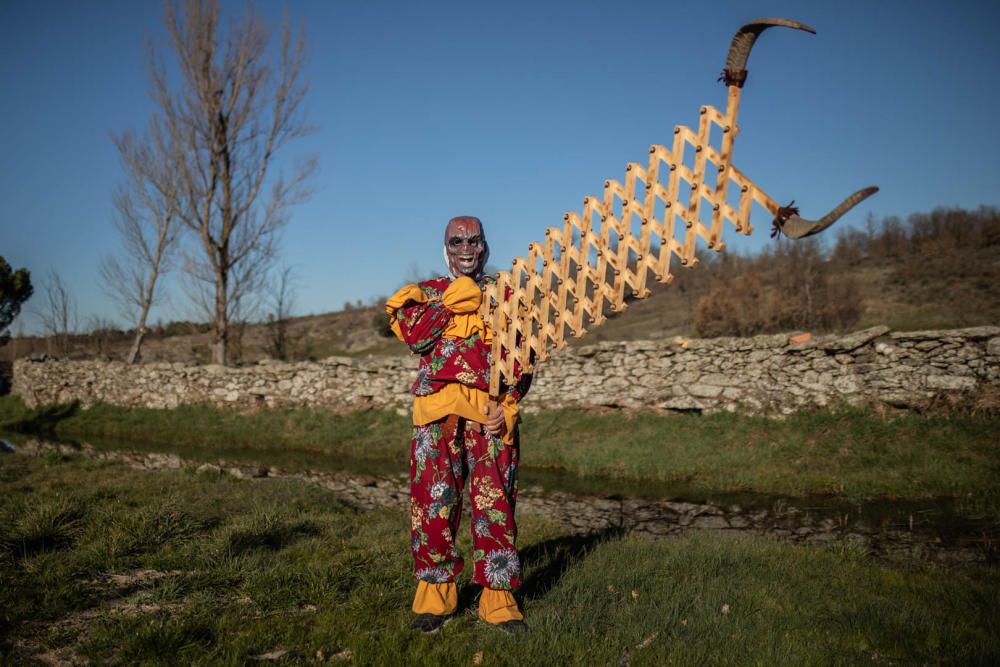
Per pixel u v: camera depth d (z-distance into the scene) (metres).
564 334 3.41
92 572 4.28
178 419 17.92
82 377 21.19
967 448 9.27
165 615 3.56
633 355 13.20
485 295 3.65
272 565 4.47
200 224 21.05
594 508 8.45
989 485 8.13
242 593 3.96
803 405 11.35
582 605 3.67
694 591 4.02
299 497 7.26
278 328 25.47
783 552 5.16
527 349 3.46
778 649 3.17
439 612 3.47
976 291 28.34
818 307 24.25
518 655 3.08
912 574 4.65
